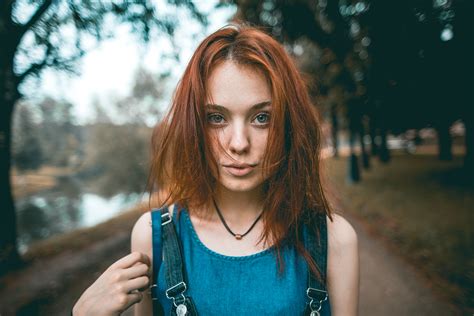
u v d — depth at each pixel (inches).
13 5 176.9
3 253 208.4
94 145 1210.6
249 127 30.3
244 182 30.6
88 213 737.6
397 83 319.3
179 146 33.0
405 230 241.4
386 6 263.4
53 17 188.9
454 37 280.4
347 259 34.7
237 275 31.6
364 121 401.4
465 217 253.4
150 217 35.3
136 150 1120.2
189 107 31.4
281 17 311.9
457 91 317.7
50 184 1294.3
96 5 190.7
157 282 33.2
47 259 229.9
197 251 32.9
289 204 32.9
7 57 185.5
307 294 31.7
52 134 1642.5
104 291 28.5
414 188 396.8
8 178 216.1
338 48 333.1
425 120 358.6
